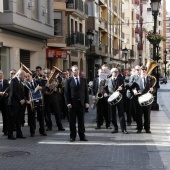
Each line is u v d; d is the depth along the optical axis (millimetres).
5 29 22781
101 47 47156
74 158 8688
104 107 13172
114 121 12219
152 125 13766
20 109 11328
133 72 12422
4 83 12039
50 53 30469
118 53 62875
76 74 10703
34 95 11523
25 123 14805
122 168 7770
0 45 21266
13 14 21938
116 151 9406
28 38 26344
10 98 11172
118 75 12570
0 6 20859
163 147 9883
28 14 24422
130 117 13945
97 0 46688
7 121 11523
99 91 12961
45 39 29922
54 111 12797
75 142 10609
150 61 12461
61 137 11477
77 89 10625
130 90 12305
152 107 19219
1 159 8609
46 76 14297
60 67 33875
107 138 11234
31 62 27906
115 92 12016
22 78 11430
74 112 10727
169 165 7988
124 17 72688
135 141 10727
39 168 7820
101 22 49375
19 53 24984
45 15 27734
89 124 14297
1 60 22938
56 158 8703
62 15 32219
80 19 39438
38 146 10086
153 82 12312
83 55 41250
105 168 7781
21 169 7746
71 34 34156
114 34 59844
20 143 10531
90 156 8883
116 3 62219
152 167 7836
